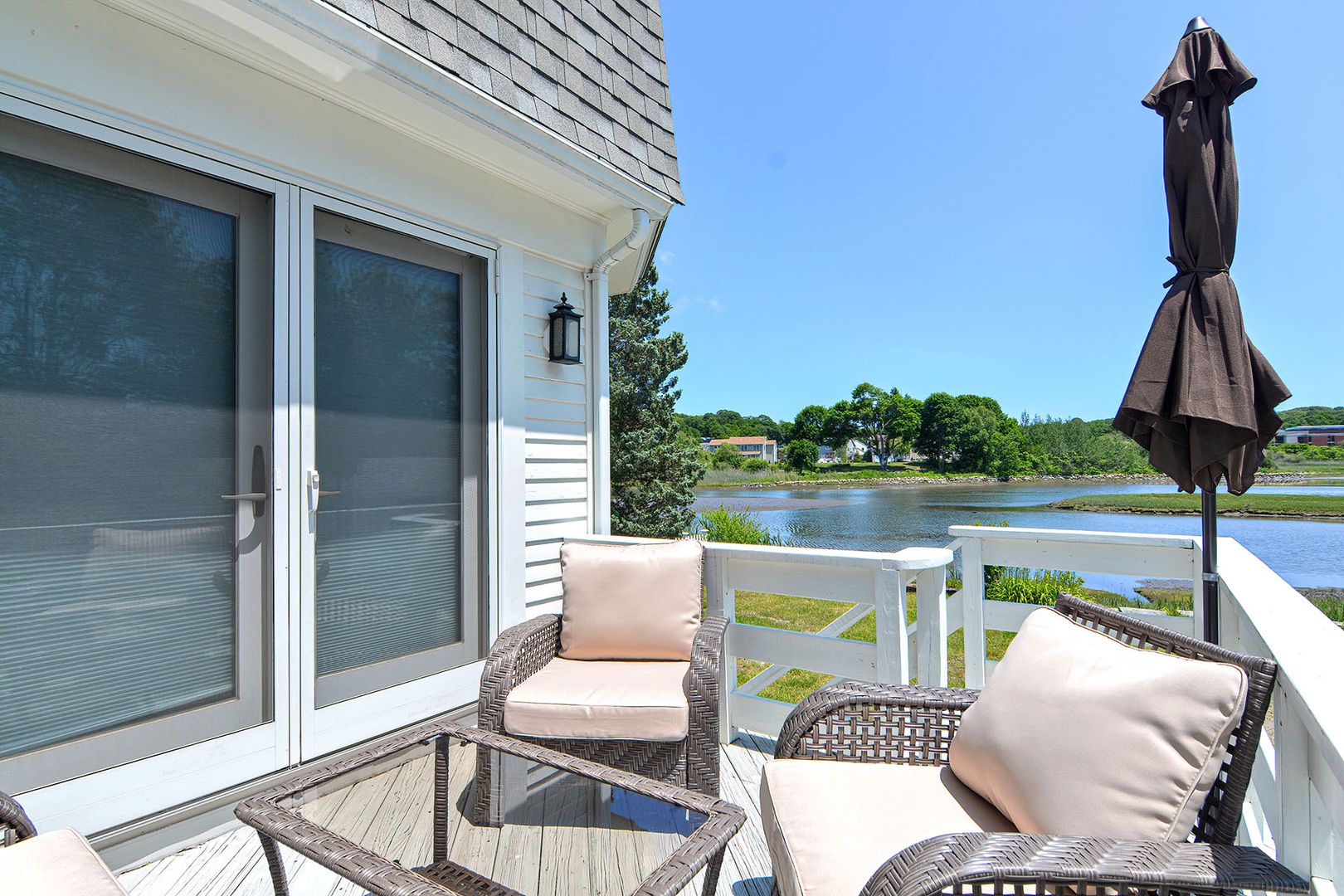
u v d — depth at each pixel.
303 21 2.11
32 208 1.89
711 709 2.12
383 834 1.36
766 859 2.02
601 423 3.83
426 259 2.98
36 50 1.87
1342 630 1.41
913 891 0.94
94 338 2.00
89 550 1.97
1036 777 1.24
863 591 2.60
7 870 1.15
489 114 2.72
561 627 2.62
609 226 3.96
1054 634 1.50
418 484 2.91
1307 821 1.21
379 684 2.71
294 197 2.46
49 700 1.89
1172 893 0.97
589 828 1.37
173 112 2.13
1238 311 1.88
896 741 1.66
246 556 2.30
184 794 2.11
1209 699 1.13
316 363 2.56
